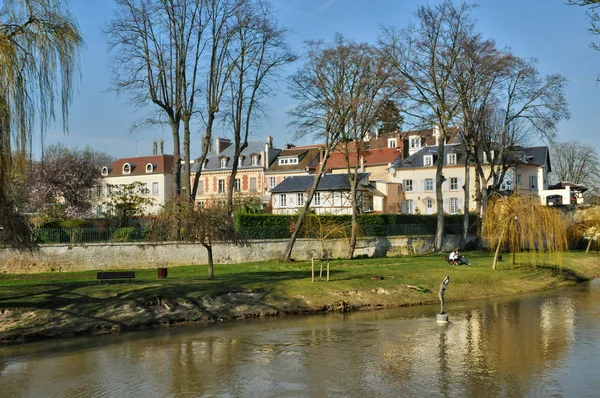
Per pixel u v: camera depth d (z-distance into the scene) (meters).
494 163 54.88
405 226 54.47
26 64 20.86
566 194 76.56
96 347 21.41
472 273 38.03
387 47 47.34
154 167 85.19
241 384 17.12
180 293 27.92
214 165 87.12
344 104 44.56
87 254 37.75
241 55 42.97
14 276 34.16
